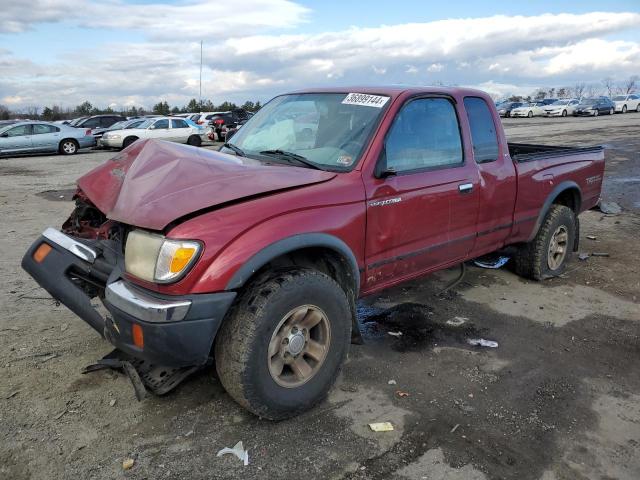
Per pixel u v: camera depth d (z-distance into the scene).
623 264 6.09
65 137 21.58
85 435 2.87
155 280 2.63
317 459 2.73
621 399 3.36
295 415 3.07
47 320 4.25
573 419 3.13
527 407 3.24
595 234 7.46
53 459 2.68
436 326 4.38
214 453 2.76
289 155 3.62
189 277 2.61
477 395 3.36
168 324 2.58
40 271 3.40
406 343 4.06
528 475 2.66
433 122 3.94
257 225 2.79
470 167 4.17
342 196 3.20
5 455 2.70
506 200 4.59
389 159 3.54
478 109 4.41
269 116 4.28
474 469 2.68
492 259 5.68
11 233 7.12
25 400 3.15
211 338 2.69
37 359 3.62
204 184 2.90
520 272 5.52
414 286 5.30
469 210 4.18
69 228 3.80
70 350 3.76
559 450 2.85
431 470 2.66
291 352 2.97
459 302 4.90
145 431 2.92
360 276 3.42
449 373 3.62
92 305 3.07
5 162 18.25
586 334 4.29
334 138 3.62
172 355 2.63
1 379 3.36
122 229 3.04
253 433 2.92
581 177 5.64
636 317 4.63
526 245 5.35
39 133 21.00
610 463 2.77
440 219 3.91
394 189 3.50
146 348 2.63
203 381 3.40
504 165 4.55
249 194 2.88
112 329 2.84
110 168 3.53
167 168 3.08
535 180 4.92
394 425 3.02
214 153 3.51
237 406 3.16
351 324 3.30
